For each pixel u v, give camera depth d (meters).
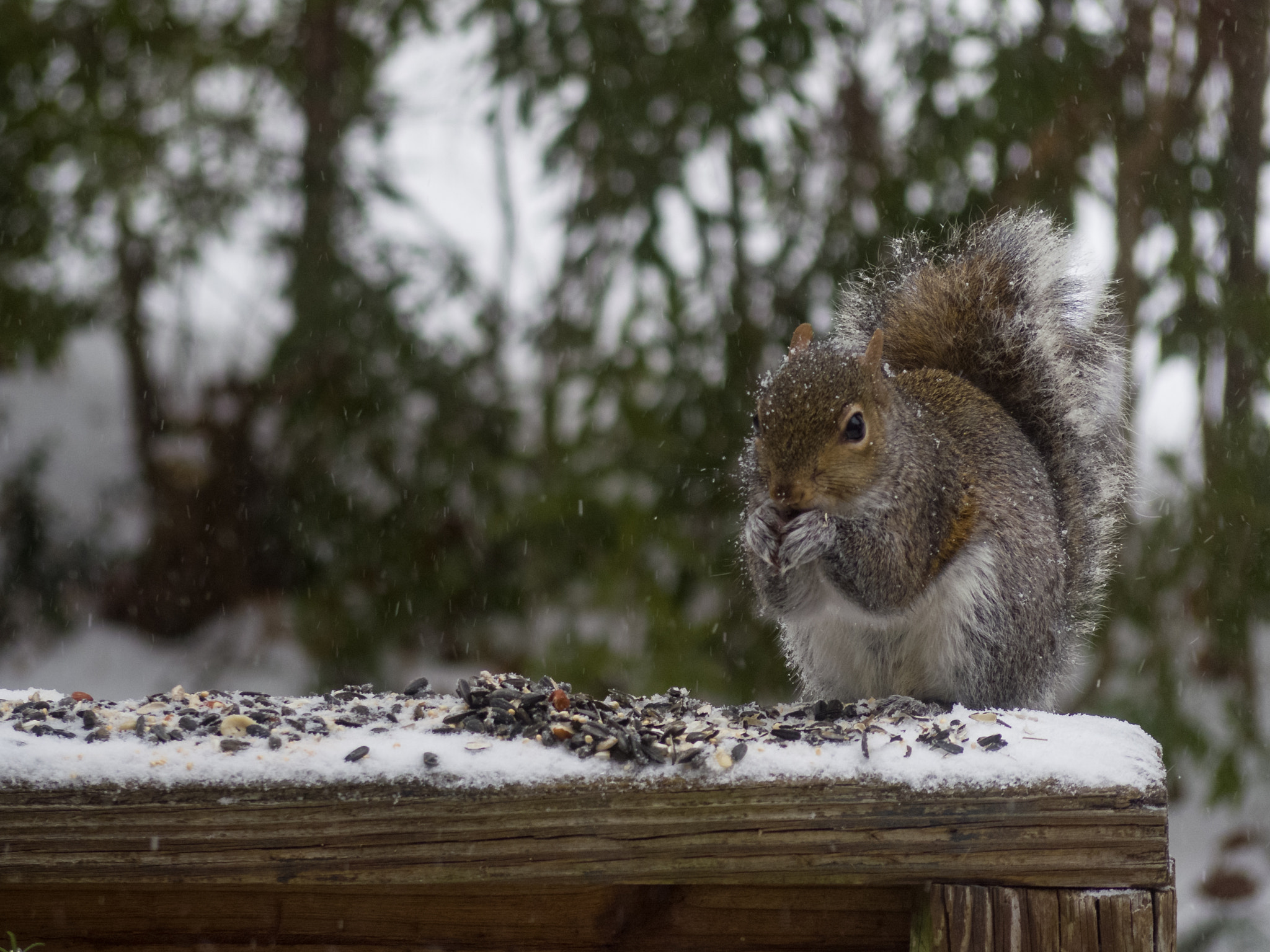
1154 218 11.55
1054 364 7.04
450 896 4.09
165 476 15.55
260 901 4.09
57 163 14.44
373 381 13.58
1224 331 11.20
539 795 3.85
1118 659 11.71
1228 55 11.65
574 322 13.01
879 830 3.84
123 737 4.09
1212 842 10.77
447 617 13.29
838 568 5.67
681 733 4.14
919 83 11.78
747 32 12.62
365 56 14.70
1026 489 6.15
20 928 4.05
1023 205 11.28
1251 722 11.23
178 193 14.79
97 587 15.66
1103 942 3.77
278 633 14.68
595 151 12.70
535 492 12.52
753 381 12.43
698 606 12.25
